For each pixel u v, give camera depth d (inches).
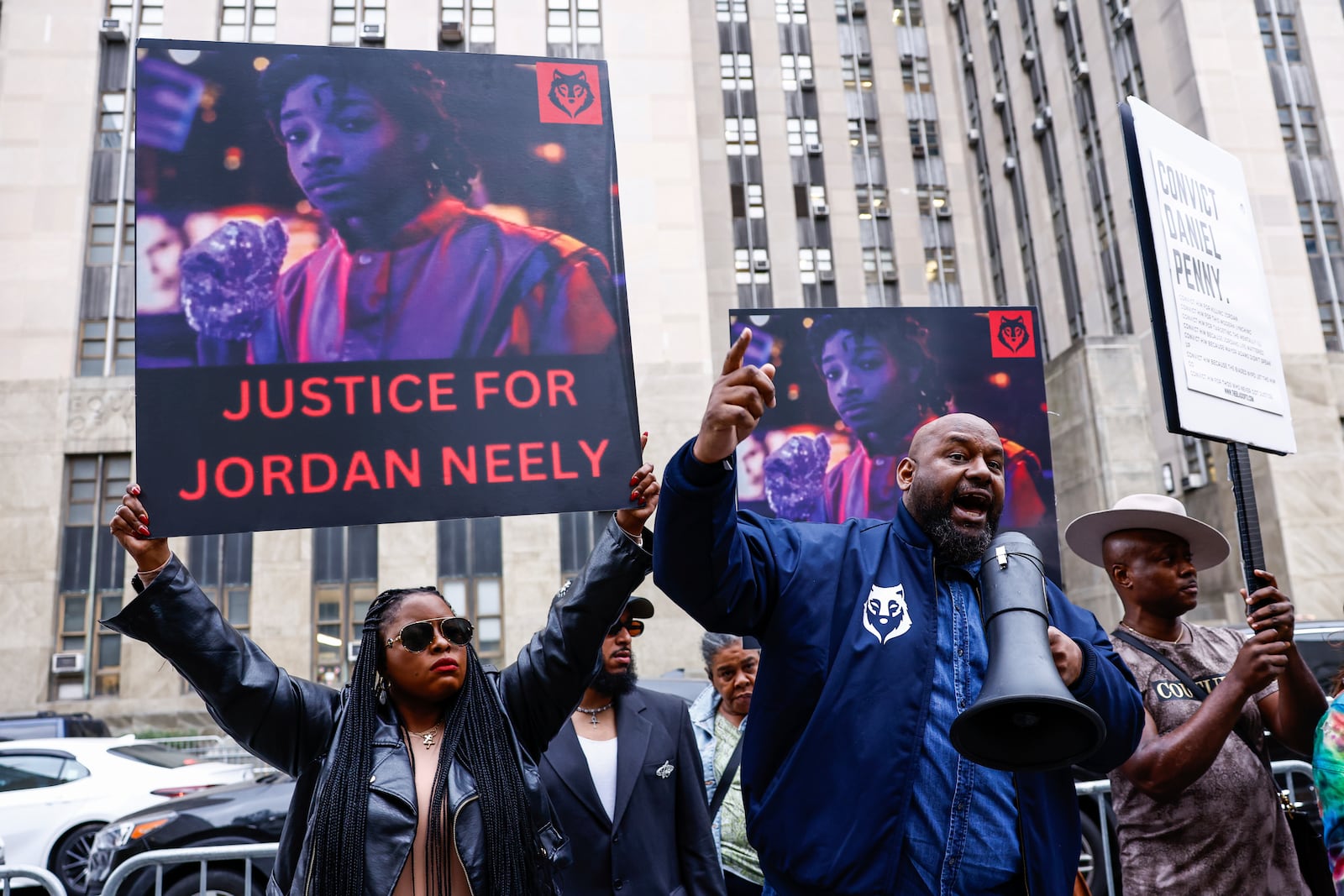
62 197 1050.1
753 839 96.0
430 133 120.6
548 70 124.7
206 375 110.4
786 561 99.3
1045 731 80.6
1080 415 925.2
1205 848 130.3
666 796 148.1
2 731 526.9
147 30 1105.4
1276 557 885.2
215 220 114.3
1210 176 141.9
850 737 91.9
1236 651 147.4
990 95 1489.9
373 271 116.0
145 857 176.9
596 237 121.3
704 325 1079.6
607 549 109.9
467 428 113.7
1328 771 94.0
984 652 96.0
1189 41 1038.4
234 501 107.8
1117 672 96.9
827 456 178.4
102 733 566.3
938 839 90.8
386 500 110.7
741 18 1485.0
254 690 100.4
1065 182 1302.9
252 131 117.0
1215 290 136.2
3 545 968.3
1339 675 103.4
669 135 1130.0
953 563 99.6
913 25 1571.1
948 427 101.3
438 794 98.9
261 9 1130.0
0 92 1064.8
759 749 97.0
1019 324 185.3
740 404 87.1
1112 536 150.5
